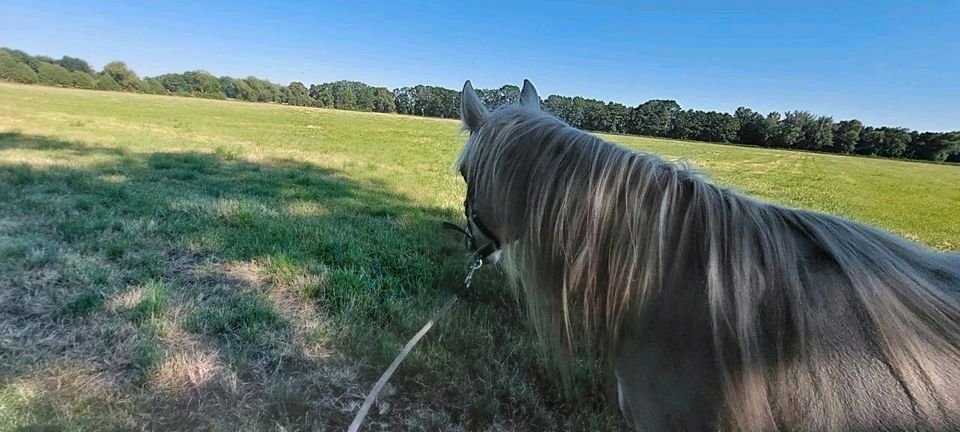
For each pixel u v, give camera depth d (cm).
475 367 258
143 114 2255
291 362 256
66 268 340
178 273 357
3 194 527
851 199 1340
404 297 344
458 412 231
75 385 219
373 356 262
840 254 107
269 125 2328
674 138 5647
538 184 131
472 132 159
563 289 129
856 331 98
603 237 122
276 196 639
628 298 120
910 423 92
